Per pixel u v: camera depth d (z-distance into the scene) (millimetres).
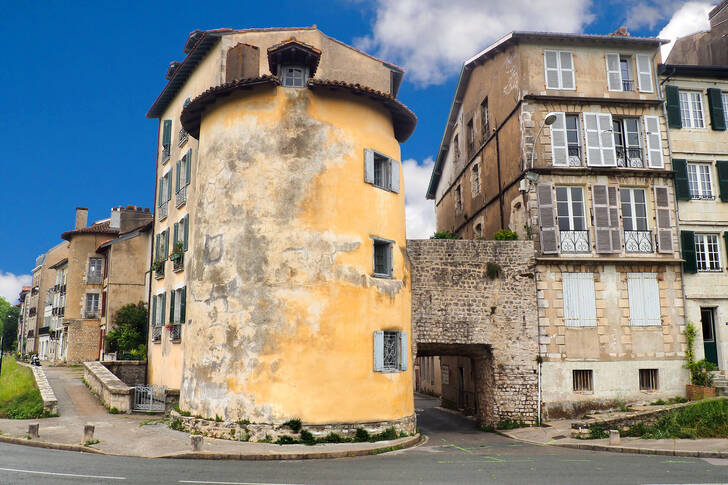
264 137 15539
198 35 21172
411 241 18938
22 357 53625
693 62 24562
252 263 14953
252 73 17141
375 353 15312
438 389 33562
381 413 15164
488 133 24219
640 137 20922
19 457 11625
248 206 15289
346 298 15055
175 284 22203
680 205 20672
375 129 16750
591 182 20141
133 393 19062
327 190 15391
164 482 9164
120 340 28469
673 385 19312
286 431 13945
